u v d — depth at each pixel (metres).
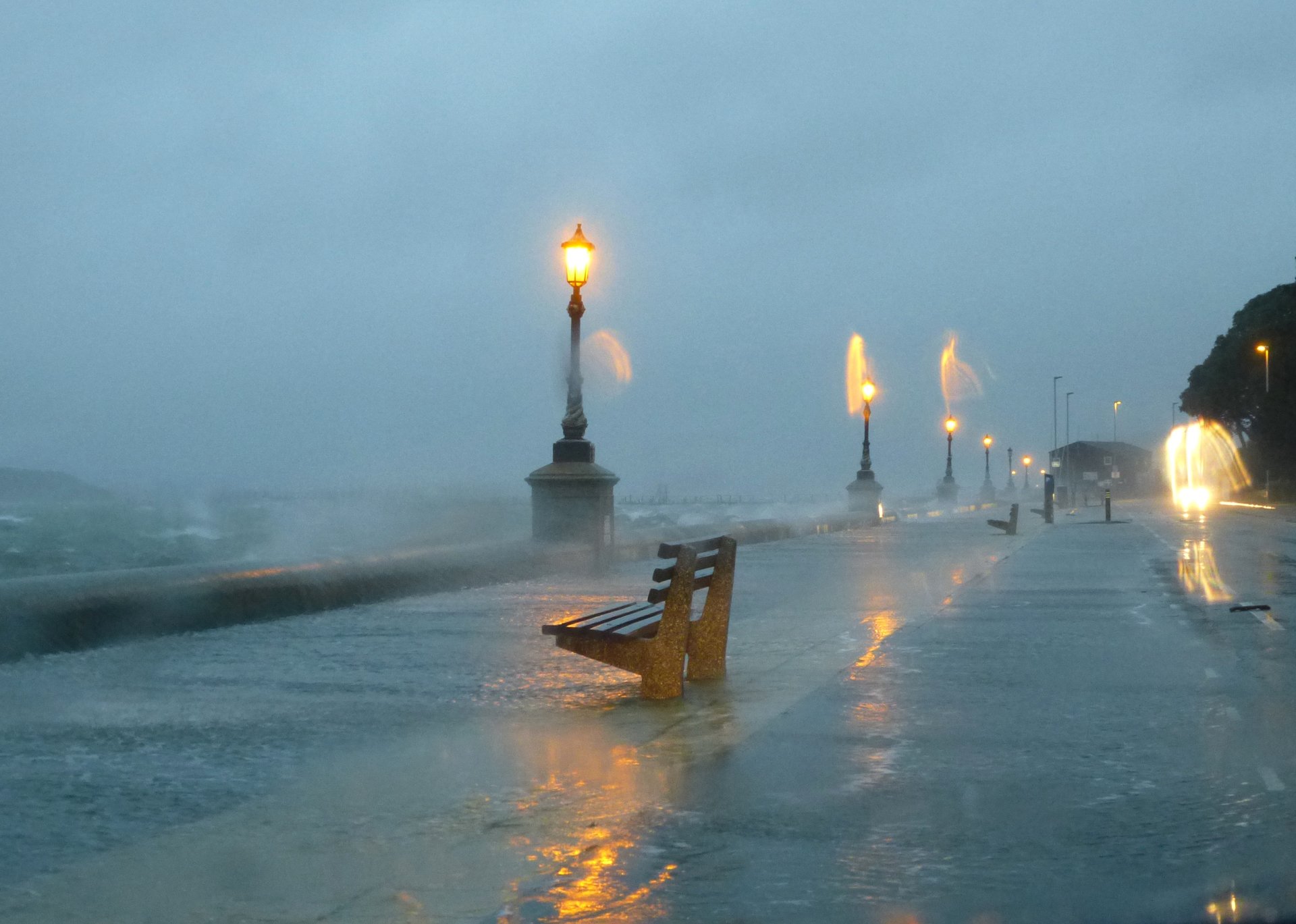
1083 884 5.76
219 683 11.26
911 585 21.80
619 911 5.36
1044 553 31.39
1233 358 120.19
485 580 21.34
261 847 6.27
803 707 10.09
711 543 11.27
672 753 8.40
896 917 5.30
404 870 5.90
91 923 5.19
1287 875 5.89
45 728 9.22
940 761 8.19
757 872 5.90
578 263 25.28
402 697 10.58
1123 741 8.83
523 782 7.61
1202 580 22.95
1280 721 9.58
